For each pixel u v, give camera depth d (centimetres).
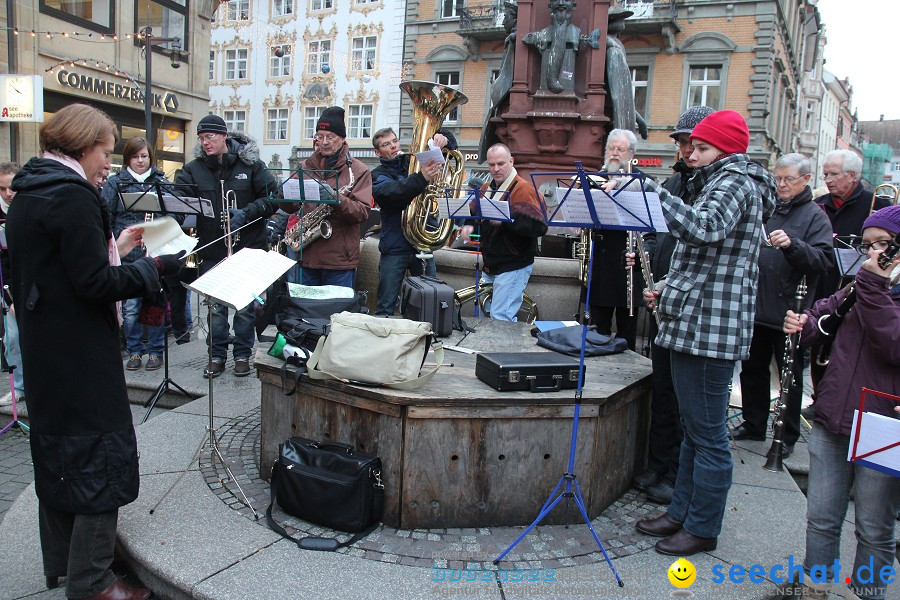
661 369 326
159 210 414
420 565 262
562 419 294
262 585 244
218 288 287
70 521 245
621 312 457
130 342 521
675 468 328
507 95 694
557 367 296
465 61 2527
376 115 2647
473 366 340
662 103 2336
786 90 2716
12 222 226
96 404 230
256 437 386
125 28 1527
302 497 287
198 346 593
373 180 527
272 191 481
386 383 284
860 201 490
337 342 293
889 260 217
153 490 316
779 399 380
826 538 248
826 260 368
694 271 268
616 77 643
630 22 2250
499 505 294
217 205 481
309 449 292
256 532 282
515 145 665
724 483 273
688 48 2277
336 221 475
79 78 1414
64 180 221
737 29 2223
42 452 231
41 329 225
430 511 289
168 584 252
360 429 297
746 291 264
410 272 603
